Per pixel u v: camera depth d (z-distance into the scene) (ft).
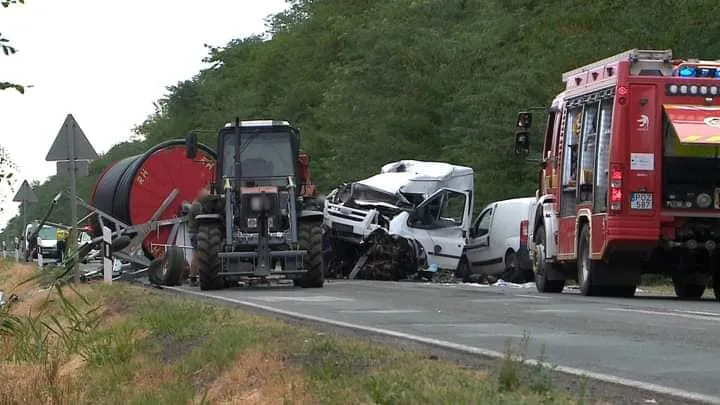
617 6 199.31
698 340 67.15
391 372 48.62
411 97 261.44
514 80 224.53
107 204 172.24
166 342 72.79
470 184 185.57
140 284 152.76
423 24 279.90
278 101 360.69
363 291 127.13
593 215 112.27
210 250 135.03
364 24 321.32
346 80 280.51
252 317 78.64
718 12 186.50
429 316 86.02
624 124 107.24
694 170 107.55
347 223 178.29
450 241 179.93
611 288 117.91
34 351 79.92
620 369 54.44
